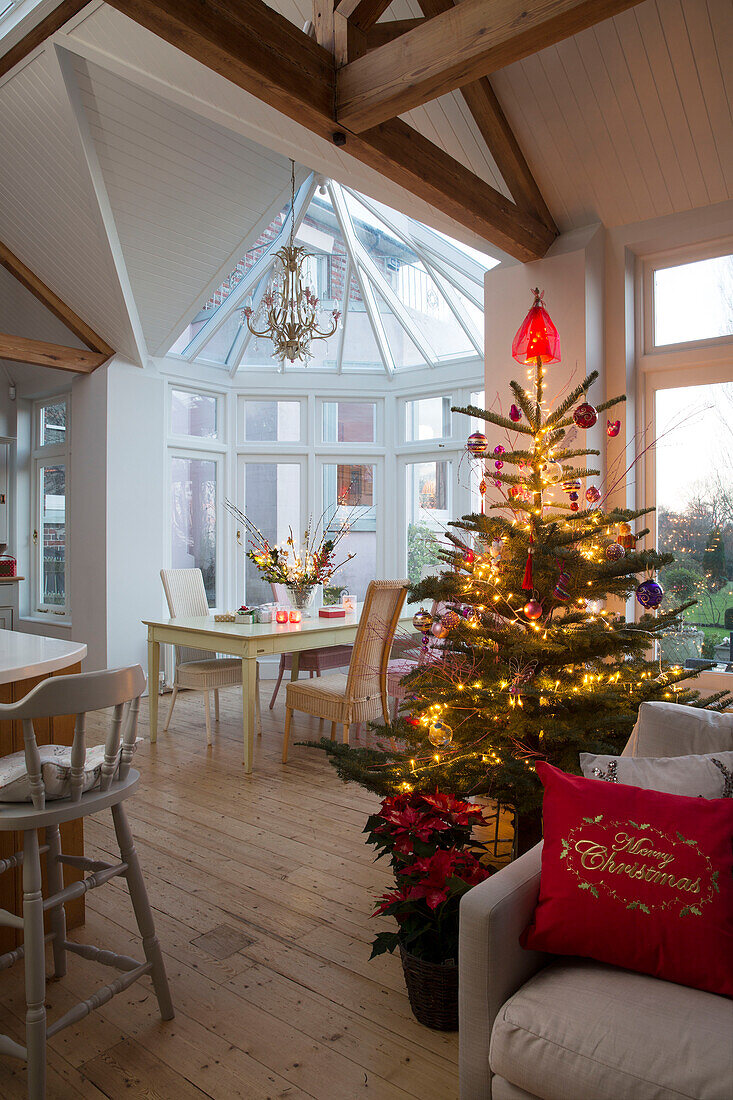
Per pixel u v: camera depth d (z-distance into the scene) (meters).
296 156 3.55
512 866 1.61
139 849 3.04
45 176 4.66
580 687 2.40
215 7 2.18
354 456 6.78
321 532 6.75
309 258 6.02
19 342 5.32
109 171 4.51
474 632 2.51
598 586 2.44
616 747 2.34
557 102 3.40
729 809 1.47
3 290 5.99
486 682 2.39
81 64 3.92
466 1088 1.44
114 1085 1.74
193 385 6.37
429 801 2.12
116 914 2.52
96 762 1.87
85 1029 1.94
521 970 1.48
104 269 5.09
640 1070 1.20
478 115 3.47
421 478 6.68
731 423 3.62
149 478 6.03
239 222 5.18
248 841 3.13
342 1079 1.76
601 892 1.45
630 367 3.83
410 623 5.12
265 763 4.23
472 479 6.29
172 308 5.59
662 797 1.54
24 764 1.87
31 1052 1.62
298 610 4.83
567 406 2.59
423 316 6.19
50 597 6.96
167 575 5.24
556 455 2.62
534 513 2.52
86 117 4.20
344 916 2.52
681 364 3.71
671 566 3.78
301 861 2.94
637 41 3.08
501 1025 1.36
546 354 2.68
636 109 3.29
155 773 4.02
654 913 1.40
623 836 1.50
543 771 1.67
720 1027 1.25
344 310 6.27
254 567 6.79
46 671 2.06
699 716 1.82
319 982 2.15
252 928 2.44
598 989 1.37
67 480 6.66
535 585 2.52
